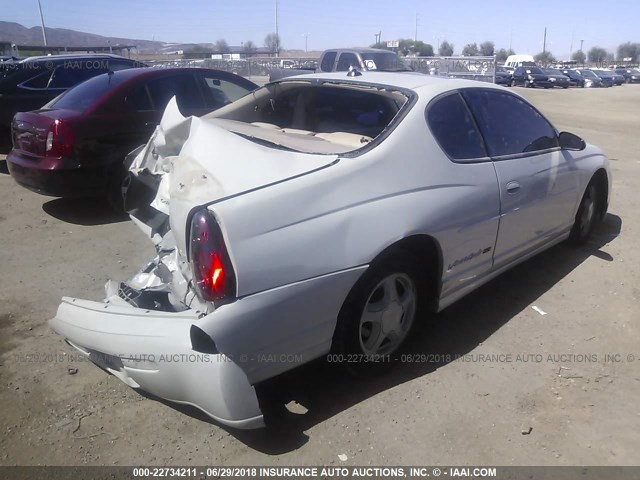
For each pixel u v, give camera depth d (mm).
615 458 2656
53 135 5426
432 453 2686
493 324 3828
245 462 2625
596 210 5258
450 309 4027
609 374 3281
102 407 2975
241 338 2480
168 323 2570
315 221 2660
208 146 2971
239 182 2629
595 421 2896
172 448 2703
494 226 3592
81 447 2695
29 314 3895
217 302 2445
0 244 5172
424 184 3115
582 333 3723
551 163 4145
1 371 3250
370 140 3324
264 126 3979
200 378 2475
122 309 2740
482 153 3596
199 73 6516
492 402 3035
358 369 3088
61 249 5062
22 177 5680
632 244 5270
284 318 2592
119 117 5750
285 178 2654
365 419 2900
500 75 38250
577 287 4375
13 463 2592
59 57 9070
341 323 2889
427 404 3014
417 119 3240
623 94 31312
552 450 2705
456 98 3588
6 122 8148
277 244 2537
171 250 3252
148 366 2592
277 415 2920
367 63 15234
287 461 2631
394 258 3047
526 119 4113
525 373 3285
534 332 3729
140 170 3779
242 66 24031
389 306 3121
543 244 4344
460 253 3373
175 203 2699
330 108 4031
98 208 6289
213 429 2828
